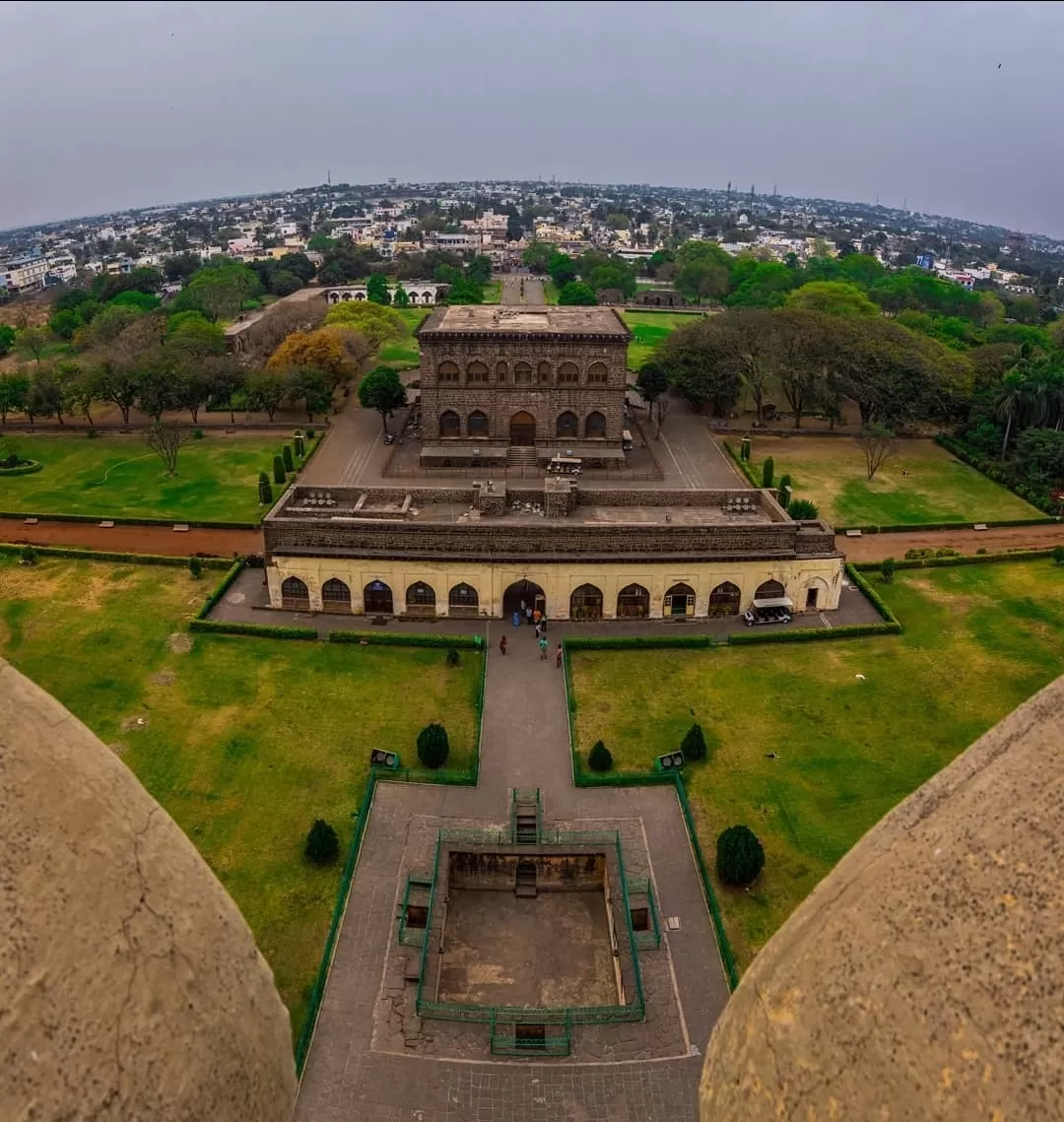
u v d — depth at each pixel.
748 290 195.50
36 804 11.27
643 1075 31.94
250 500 85.25
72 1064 10.05
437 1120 30.28
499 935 38.66
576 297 189.50
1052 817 11.30
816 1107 11.52
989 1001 10.51
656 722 51.78
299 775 46.38
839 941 12.36
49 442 103.12
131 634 59.19
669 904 39.19
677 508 68.75
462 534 61.59
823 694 54.44
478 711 52.47
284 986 34.75
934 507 86.19
